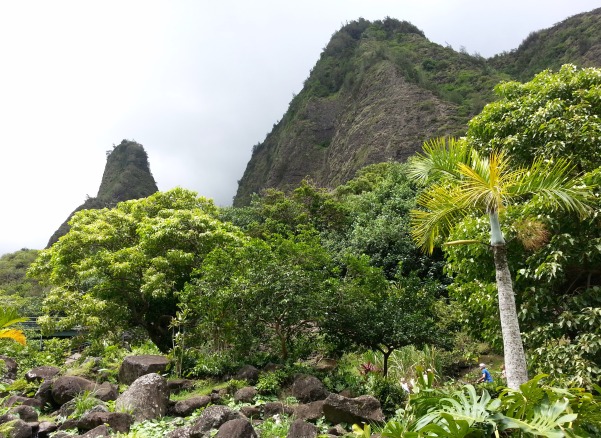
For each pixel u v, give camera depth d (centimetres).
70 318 1289
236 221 2594
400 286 999
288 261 934
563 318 609
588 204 603
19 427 618
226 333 935
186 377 921
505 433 379
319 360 1013
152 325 1425
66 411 718
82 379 819
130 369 871
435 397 425
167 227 1352
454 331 1180
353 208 2283
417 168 591
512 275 682
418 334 888
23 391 875
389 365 1019
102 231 1454
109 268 1292
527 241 617
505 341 493
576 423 371
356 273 1004
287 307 870
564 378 571
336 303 915
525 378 476
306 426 577
